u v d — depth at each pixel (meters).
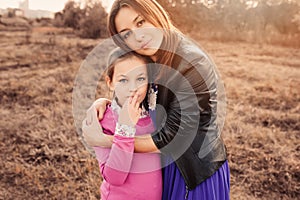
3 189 2.69
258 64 4.27
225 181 1.41
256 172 2.82
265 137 3.18
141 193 1.27
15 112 3.60
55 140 3.21
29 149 3.12
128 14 1.17
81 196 2.61
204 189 1.31
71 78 4.05
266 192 2.65
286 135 3.22
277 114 3.50
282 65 4.26
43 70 4.19
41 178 2.80
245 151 3.04
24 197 2.62
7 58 4.34
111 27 1.23
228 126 3.33
